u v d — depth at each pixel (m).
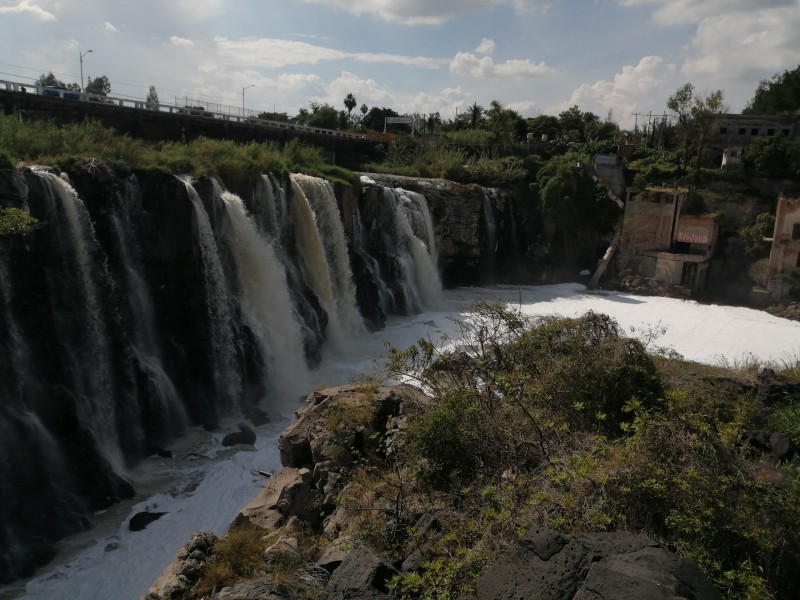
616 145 69.44
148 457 24.88
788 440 14.14
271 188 35.25
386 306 43.75
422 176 60.78
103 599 17.11
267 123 55.50
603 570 7.50
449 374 15.98
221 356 29.59
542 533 8.42
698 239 54.44
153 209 27.92
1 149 23.78
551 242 59.66
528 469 12.09
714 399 16.09
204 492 22.16
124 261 26.86
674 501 9.75
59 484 21.48
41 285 23.05
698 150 65.81
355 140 68.62
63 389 22.72
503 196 58.06
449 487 12.21
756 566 8.86
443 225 52.56
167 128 46.47
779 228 51.06
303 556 11.29
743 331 41.44
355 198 42.75
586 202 59.25
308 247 37.56
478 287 55.69
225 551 13.14
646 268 56.09
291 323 33.66
